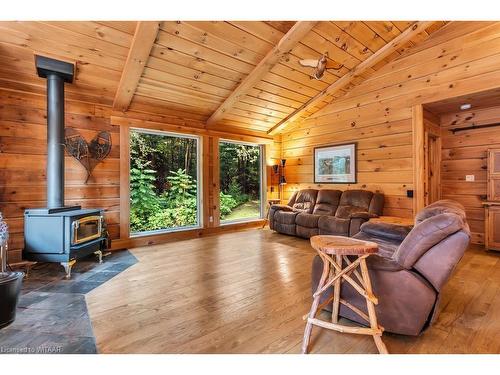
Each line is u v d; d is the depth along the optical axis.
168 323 1.93
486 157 4.19
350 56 3.98
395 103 4.36
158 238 4.51
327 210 4.89
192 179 5.23
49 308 2.16
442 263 1.65
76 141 3.75
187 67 3.56
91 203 3.88
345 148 5.07
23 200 3.36
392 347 1.64
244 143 5.89
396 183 4.35
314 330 1.83
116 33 2.81
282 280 2.76
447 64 3.78
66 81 3.29
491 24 3.41
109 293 2.46
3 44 2.74
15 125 3.31
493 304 2.21
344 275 1.62
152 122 4.45
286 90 4.64
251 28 3.08
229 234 5.24
